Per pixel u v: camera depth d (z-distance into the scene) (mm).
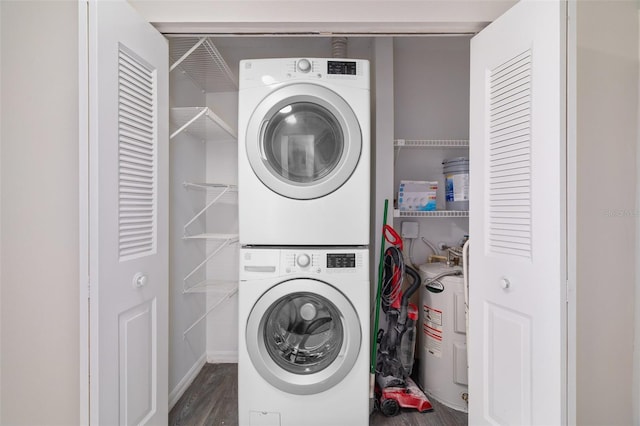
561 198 977
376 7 1374
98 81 974
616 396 1285
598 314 1277
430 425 1615
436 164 2311
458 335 1775
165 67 1372
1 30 1024
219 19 1372
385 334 1852
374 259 2141
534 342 1067
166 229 1364
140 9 1358
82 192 972
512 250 1160
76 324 1134
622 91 1271
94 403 976
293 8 1378
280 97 1441
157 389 1301
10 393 1063
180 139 1895
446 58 2316
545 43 1019
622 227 1275
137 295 1174
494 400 1241
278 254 1440
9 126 1034
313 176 1501
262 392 1438
